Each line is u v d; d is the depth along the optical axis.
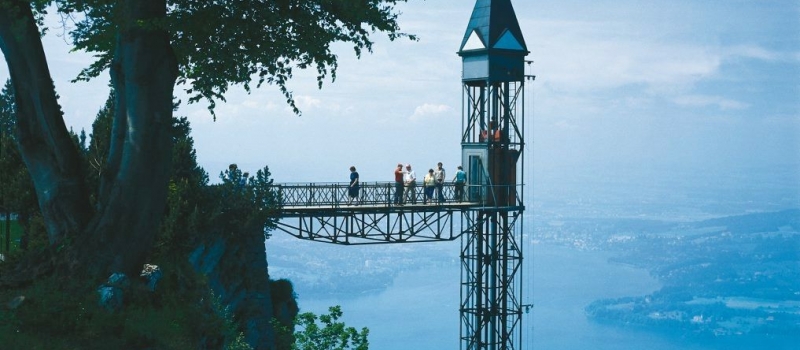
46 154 21.38
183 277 24.08
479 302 49.69
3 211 30.81
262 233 37.38
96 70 23.78
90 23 21.94
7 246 28.94
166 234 28.75
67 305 18.48
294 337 38.28
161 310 20.95
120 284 20.14
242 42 21.83
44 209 21.28
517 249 49.81
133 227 20.91
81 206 21.53
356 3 20.72
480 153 49.12
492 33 48.44
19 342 16.88
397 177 45.38
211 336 21.80
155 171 21.11
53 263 20.42
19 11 20.09
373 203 44.50
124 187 20.92
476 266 49.59
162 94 21.12
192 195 31.09
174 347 19.39
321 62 22.67
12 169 30.98
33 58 21.08
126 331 18.70
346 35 22.09
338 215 43.31
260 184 35.31
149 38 20.89
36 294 18.98
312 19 21.42
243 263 34.81
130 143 20.95
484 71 48.53
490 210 48.50
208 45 22.02
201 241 30.48
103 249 20.59
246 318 34.75
